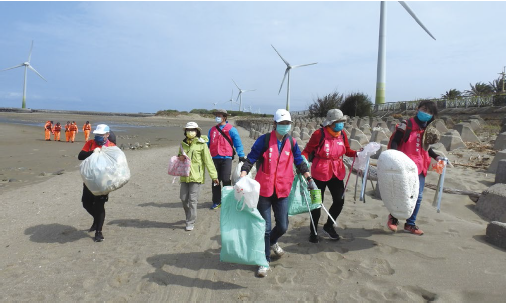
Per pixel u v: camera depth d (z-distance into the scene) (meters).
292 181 4.23
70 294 3.81
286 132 4.08
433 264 4.12
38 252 4.95
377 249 4.66
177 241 5.35
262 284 3.95
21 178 10.85
